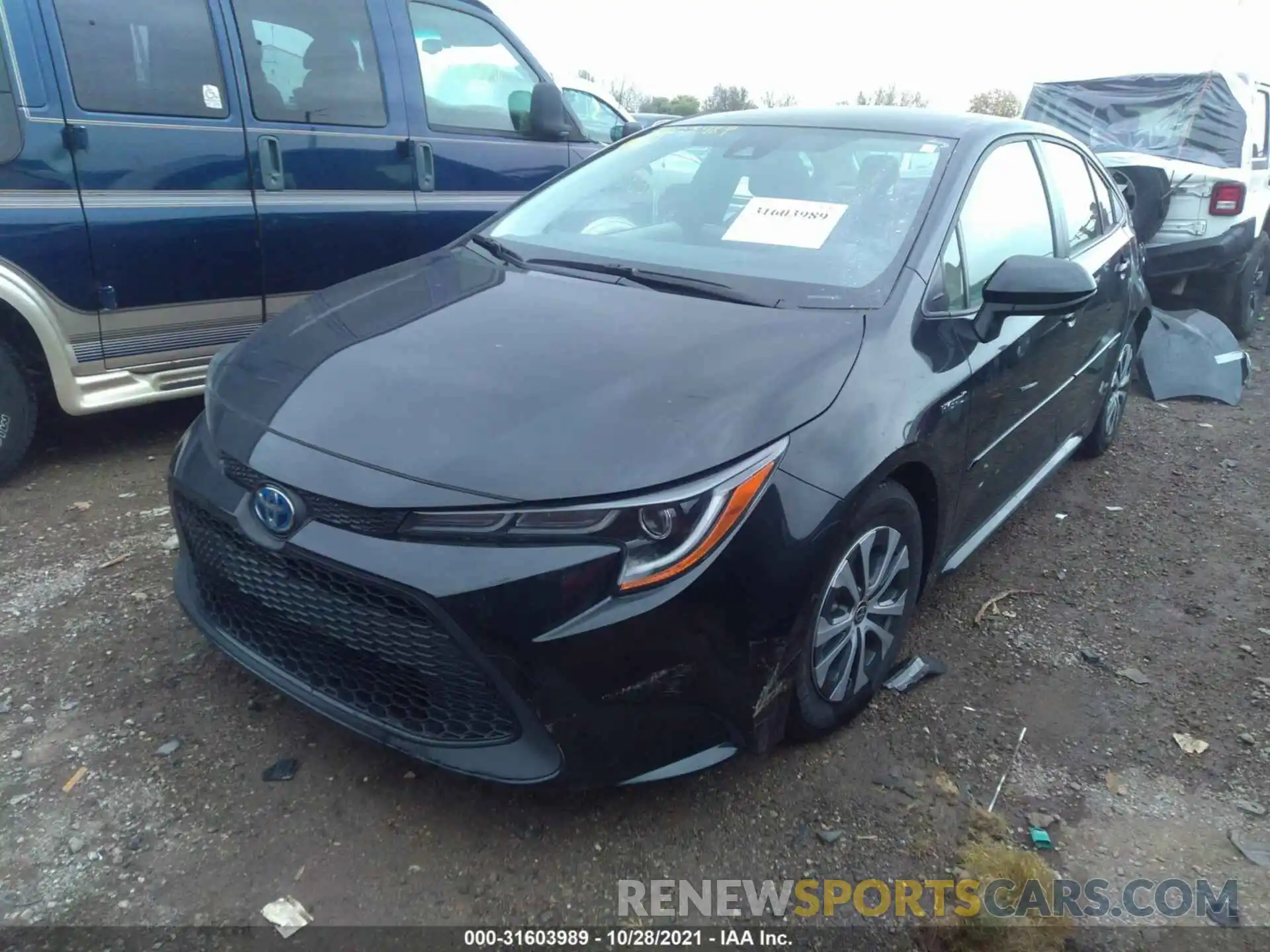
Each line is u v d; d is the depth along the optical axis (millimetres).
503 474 2008
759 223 3062
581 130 5902
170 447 4508
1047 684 3037
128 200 3949
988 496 3299
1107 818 2484
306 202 4543
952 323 2826
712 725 2205
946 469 2732
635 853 2273
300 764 2471
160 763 2443
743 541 2109
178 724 2582
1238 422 5793
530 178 5535
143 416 4875
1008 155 3455
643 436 2072
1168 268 6988
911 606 2846
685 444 2076
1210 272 7121
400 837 2273
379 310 2736
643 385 2217
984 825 2412
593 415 2119
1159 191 6812
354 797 2381
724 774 2525
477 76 5348
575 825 2338
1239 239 7008
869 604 2627
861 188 3080
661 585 2023
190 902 2070
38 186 3705
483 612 1981
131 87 3945
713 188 3268
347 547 2057
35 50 3662
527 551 1983
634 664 2037
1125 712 2916
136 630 2971
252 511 2221
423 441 2104
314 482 2111
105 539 3547
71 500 3871
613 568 1994
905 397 2504
